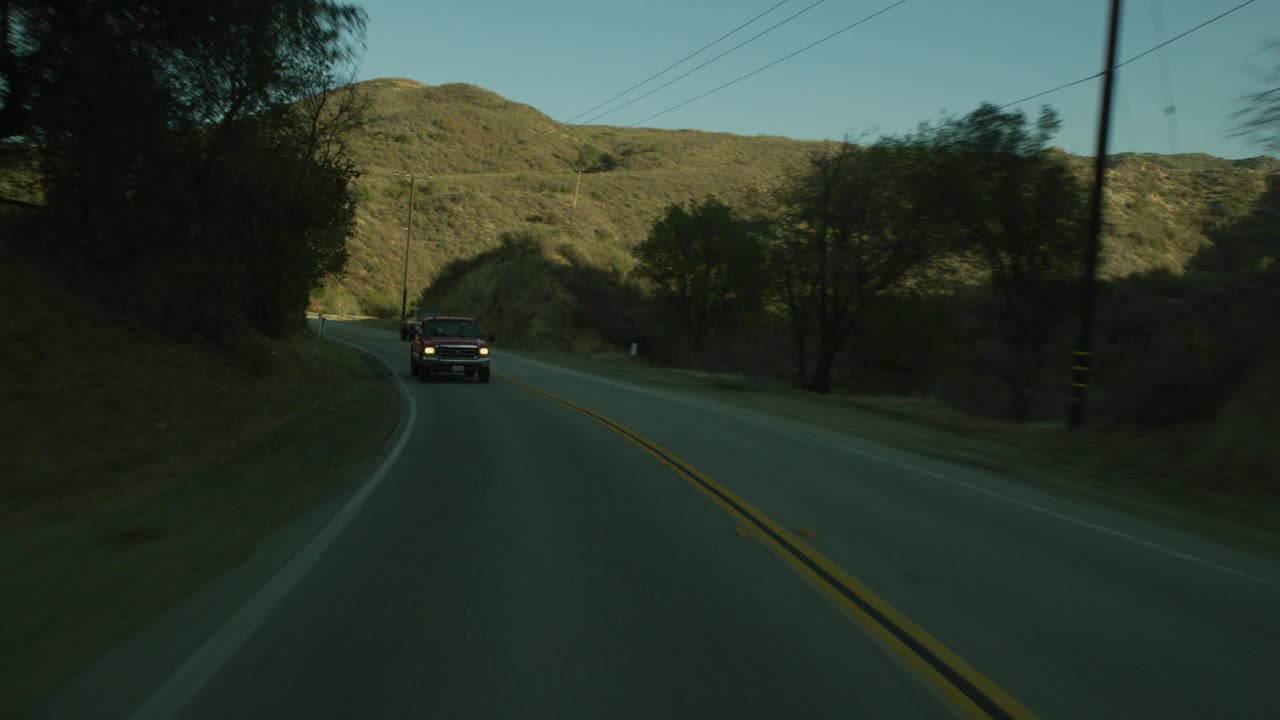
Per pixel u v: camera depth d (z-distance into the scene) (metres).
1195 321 22.38
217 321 16.80
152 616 4.60
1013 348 23.73
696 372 34.06
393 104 123.69
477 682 3.83
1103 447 14.04
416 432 13.09
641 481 9.34
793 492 9.03
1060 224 21.50
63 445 9.20
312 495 8.16
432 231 72.75
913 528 7.53
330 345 32.47
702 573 5.77
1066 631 4.90
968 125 22.48
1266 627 5.15
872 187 27.75
